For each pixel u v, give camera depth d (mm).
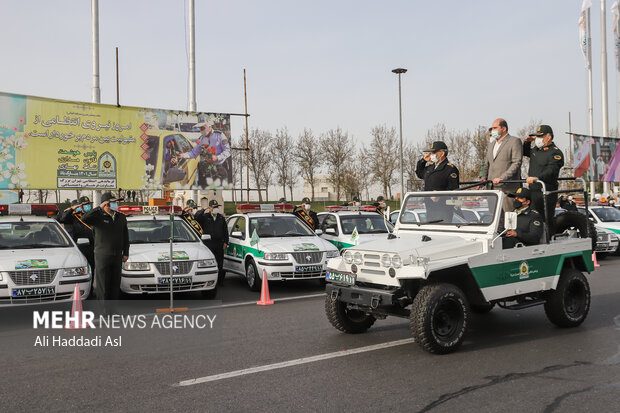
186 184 14258
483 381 4875
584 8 29594
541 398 4414
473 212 6566
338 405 4297
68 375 5152
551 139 7414
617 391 4555
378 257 6043
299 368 5328
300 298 9820
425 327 5578
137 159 13594
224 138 14773
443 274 6148
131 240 10016
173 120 14094
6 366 5473
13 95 12055
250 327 7262
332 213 13367
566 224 7621
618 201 21344
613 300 8906
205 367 5383
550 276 6785
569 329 6980
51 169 12461
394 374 5109
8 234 8617
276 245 10656
